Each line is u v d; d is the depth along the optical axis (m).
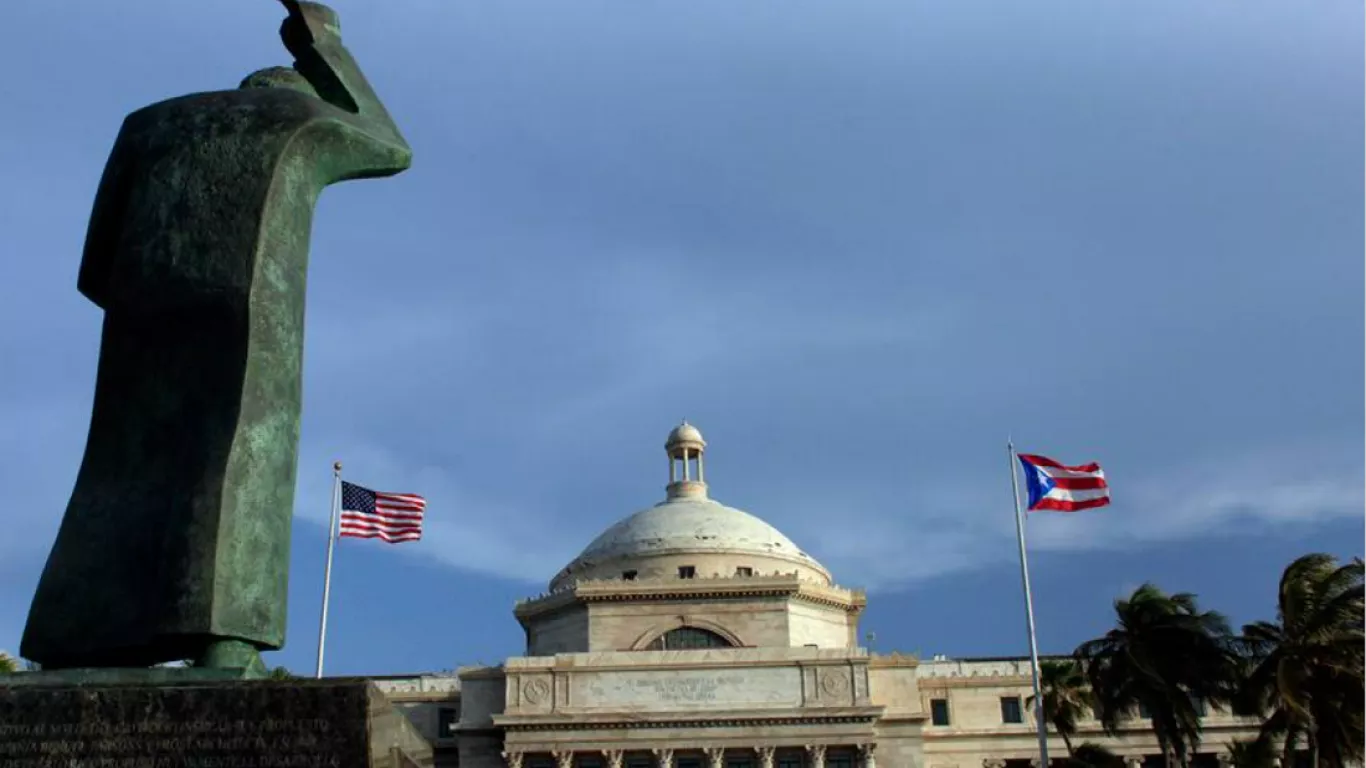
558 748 86.06
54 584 10.33
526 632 104.56
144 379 10.80
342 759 9.32
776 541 107.94
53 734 9.32
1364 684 52.00
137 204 11.15
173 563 10.15
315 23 12.59
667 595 96.88
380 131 12.20
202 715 9.40
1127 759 97.81
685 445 119.44
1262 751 59.97
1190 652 61.84
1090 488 63.44
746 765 87.69
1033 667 70.06
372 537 64.25
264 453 10.66
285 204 11.21
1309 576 54.38
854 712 86.12
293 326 11.16
